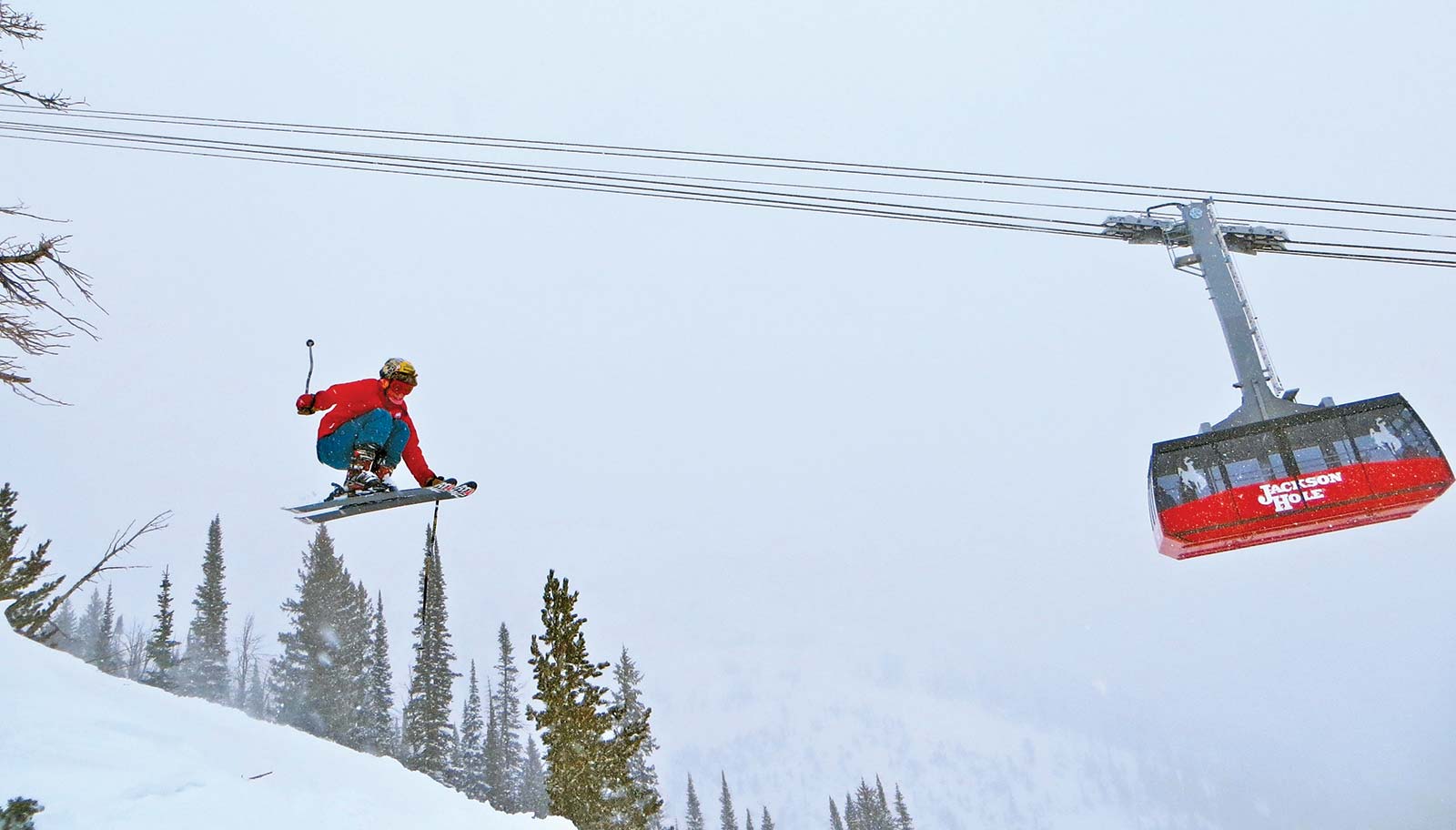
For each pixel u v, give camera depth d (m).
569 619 27.28
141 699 8.00
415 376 10.23
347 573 55.94
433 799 8.48
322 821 6.60
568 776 25.38
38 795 5.46
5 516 25.62
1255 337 21.17
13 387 13.03
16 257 12.85
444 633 51.41
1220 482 20.36
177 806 5.95
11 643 7.98
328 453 10.07
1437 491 19.31
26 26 14.88
